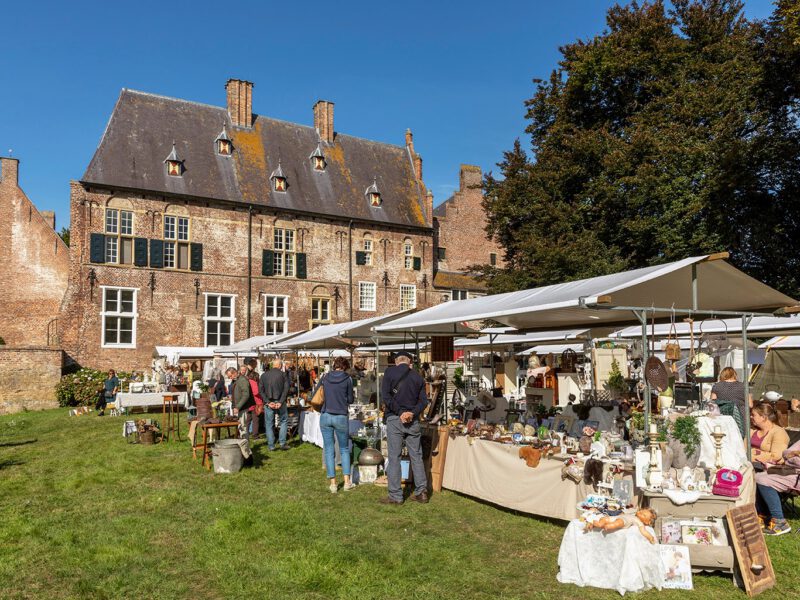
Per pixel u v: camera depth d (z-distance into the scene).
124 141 28.50
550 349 19.36
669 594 4.98
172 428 14.49
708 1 23.03
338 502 7.88
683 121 21.20
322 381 8.77
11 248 28.33
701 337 8.01
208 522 7.11
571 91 24.62
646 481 5.71
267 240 31.06
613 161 21.56
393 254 35.09
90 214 26.61
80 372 24.36
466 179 39.91
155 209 28.05
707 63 21.56
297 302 31.69
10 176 28.59
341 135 36.62
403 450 8.62
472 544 6.18
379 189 35.84
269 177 31.92
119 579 5.41
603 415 7.36
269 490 8.59
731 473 5.45
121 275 27.11
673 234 20.52
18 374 23.16
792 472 6.48
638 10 23.75
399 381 7.80
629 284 6.67
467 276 38.75
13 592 5.18
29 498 8.45
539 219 24.72
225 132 31.50
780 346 12.96
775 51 18.97
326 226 32.88
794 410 10.08
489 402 9.07
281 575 5.42
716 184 18.91
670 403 7.03
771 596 4.95
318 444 12.10
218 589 5.21
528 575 5.40
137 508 7.79
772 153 18.55
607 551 5.14
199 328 28.80
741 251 20.25
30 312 28.28
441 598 4.93
